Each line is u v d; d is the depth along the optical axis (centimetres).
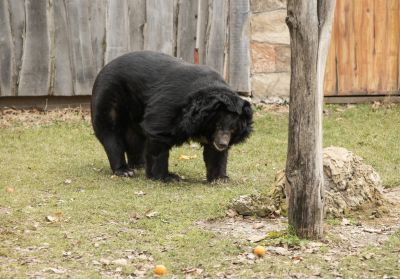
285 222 1023
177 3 1791
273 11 1791
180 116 1212
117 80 1287
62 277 810
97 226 999
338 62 1864
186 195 1148
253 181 1259
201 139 1227
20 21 1728
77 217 1034
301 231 924
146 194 1159
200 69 1245
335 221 1017
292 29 880
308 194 912
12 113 1738
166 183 1240
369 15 1864
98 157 1449
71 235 958
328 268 834
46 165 1364
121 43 1781
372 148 1502
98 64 1780
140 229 993
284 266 838
